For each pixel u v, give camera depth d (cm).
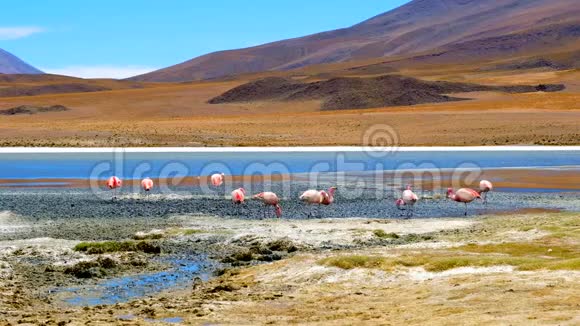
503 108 13875
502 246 2564
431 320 1616
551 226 2936
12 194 4509
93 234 3120
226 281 2286
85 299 2102
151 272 2455
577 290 1775
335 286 2105
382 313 1752
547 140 9706
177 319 1786
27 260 2575
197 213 3747
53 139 9744
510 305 1688
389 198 4388
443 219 3494
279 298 2000
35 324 1711
